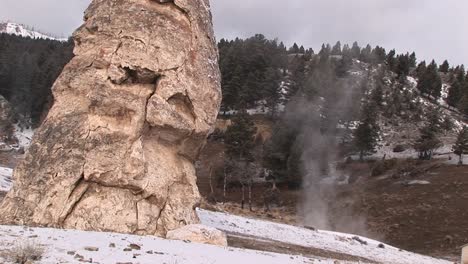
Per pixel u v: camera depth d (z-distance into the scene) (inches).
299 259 725.9
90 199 776.3
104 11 895.7
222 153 3619.6
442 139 4141.2
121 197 788.6
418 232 2605.8
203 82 911.7
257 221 1565.0
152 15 891.4
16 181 805.9
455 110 5221.5
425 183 3186.5
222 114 4357.8
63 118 827.4
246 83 4495.6
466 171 3292.3
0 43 4808.1
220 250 654.5
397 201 2994.6
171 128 856.3
